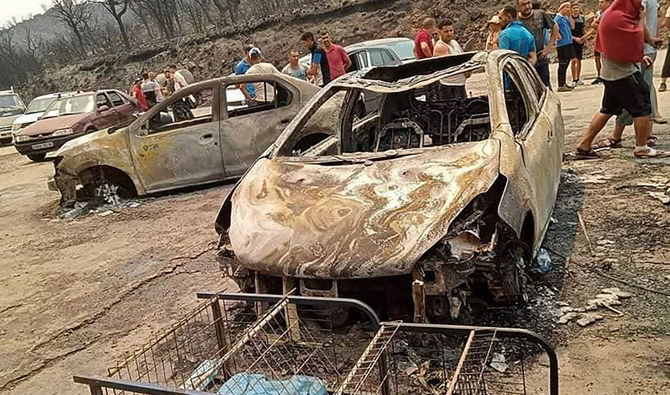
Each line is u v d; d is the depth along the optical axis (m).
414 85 4.69
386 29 30.17
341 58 10.92
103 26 74.94
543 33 8.69
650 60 7.30
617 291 3.96
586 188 6.12
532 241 3.98
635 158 6.88
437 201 3.50
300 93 8.74
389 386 3.06
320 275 3.42
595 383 3.08
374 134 5.73
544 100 5.57
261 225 3.77
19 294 5.67
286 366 3.46
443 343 3.46
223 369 3.32
